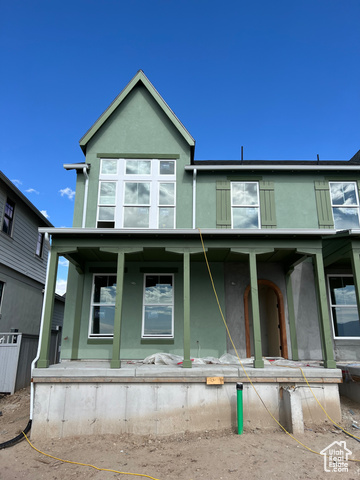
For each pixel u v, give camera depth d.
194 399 7.08
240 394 6.73
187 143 11.33
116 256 9.70
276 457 5.42
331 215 10.88
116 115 11.55
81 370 7.12
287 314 10.03
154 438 6.70
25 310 15.81
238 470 5.02
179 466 5.30
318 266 8.32
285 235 8.35
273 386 7.23
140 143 11.30
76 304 9.94
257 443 6.05
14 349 10.19
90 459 5.75
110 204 10.77
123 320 9.88
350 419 7.25
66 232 8.23
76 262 9.52
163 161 11.23
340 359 10.02
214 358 9.07
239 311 10.05
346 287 10.66
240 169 10.98
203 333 9.87
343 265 10.71
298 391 6.92
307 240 8.48
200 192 11.01
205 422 6.97
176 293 10.14
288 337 9.91
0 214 13.40
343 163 12.21
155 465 5.39
